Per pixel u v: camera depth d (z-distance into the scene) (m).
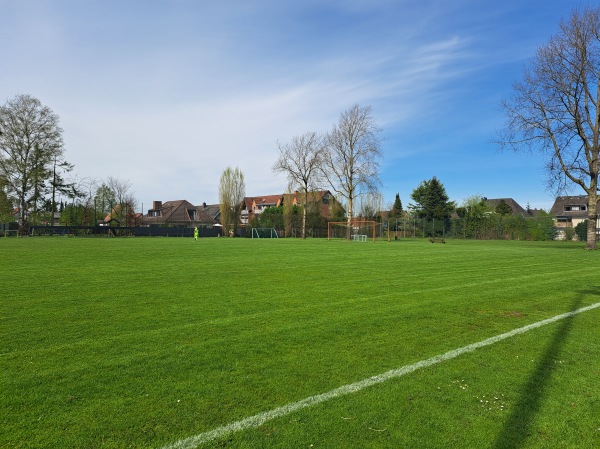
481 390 3.91
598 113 26.00
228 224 65.69
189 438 2.97
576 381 4.16
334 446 2.92
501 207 75.56
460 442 3.01
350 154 51.69
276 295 8.72
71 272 12.19
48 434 2.99
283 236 66.25
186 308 7.33
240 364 4.49
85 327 5.96
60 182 53.81
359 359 4.72
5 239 39.00
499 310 7.44
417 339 5.55
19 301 7.81
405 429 3.17
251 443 2.93
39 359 4.58
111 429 3.07
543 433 3.16
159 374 4.16
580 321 6.67
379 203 71.69
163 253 20.44
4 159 48.31
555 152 27.08
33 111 49.81
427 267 14.64
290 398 3.66
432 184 73.81
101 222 68.75
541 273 13.02
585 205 71.69
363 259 17.94
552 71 26.30
